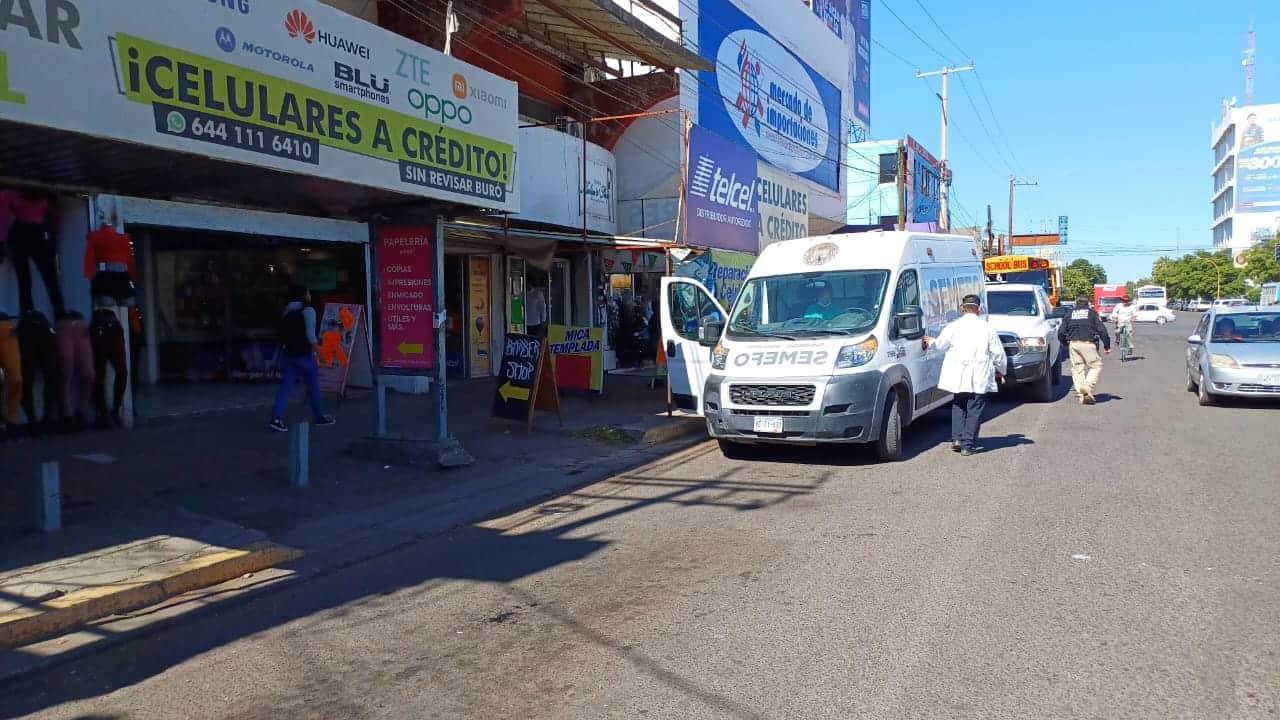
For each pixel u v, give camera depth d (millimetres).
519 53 16719
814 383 9508
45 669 4898
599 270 19828
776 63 24781
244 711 4297
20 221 9375
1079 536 6770
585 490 9031
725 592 5707
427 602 5785
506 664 4711
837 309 10398
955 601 5414
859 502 8055
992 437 11383
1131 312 24547
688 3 19703
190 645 5188
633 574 6184
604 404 14281
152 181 8062
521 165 15422
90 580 5926
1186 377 19047
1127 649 4633
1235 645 4660
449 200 8914
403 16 14641
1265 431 11523
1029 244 69625
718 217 18203
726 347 10406
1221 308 15203
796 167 26578
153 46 5984
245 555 6520
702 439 11945
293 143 7078
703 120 20328
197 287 14688
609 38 16234
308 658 4918
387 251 9945
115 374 10289
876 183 42812
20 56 5250
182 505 7848
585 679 4473
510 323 17672
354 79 7672
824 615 5238
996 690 4199
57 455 9055
